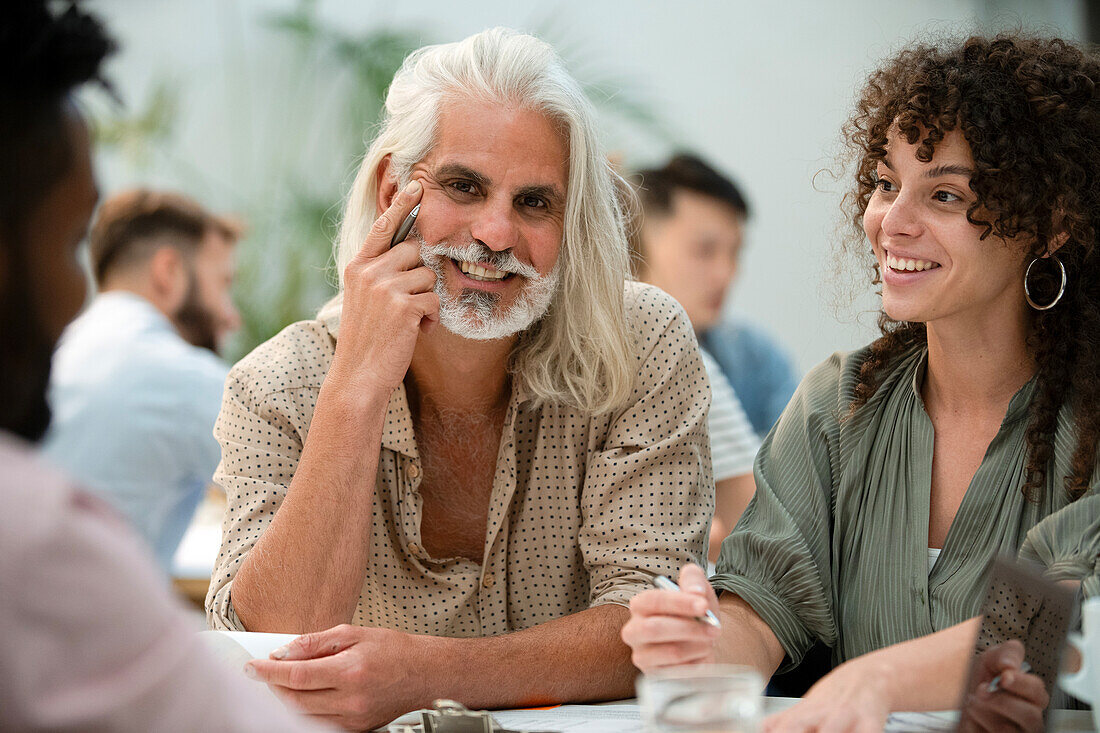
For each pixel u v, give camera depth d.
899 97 1.38
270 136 5.81
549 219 1.57
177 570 3.10
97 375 2.65
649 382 1.63
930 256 1.36
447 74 1.56
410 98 1.60
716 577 1.48
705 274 4.58
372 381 1.48
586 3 5.50
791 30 5.36
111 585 0.61
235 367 1.64
